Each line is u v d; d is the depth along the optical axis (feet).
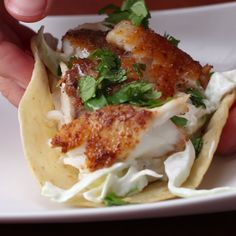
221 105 1.75
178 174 1.60
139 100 1.66
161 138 1.64
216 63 2.14
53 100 1.78
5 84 1.99
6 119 1.98
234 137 1.71
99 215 1.43
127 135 1.60
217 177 1.67
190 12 2.27
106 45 1.83
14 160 1.81
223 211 1.51
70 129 1.64
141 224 1.53
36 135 1.70
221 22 2.24
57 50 1.94
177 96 1.71
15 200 1.63
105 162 1.60
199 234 1.50
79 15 2.38
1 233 1.53
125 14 1.88
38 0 1.83
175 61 1.76
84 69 1.73
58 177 1.65
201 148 1.68
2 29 2.01
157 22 2.30
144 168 1.64
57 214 1.43
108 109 1.63
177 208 1.44
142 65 1.74
